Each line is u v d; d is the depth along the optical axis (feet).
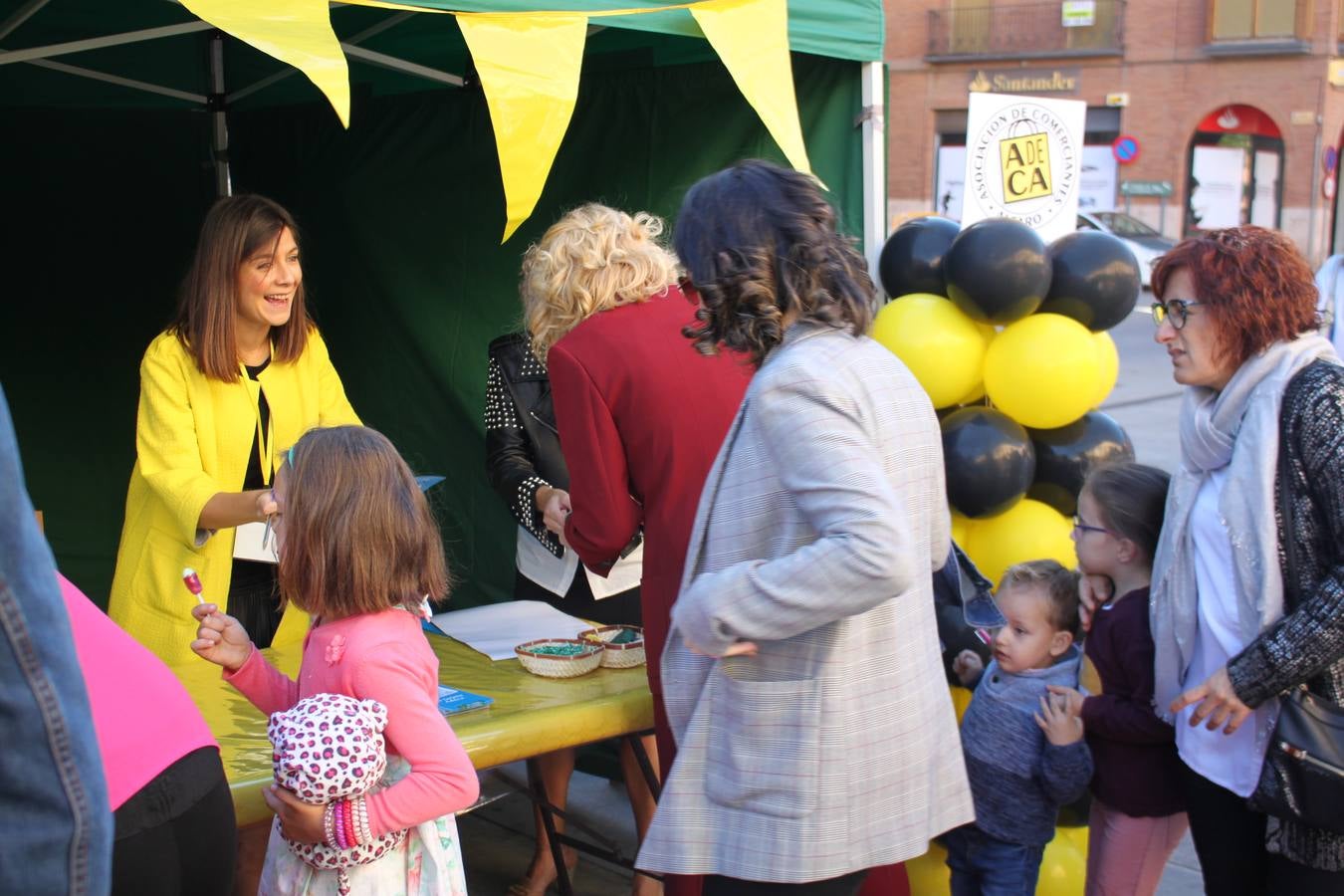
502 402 10.28
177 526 9.29
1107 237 10.33
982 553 10.48
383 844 5.79
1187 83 86.48
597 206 8.60
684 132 13.05
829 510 5.10
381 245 15.66
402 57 14.93
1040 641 8.23
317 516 5.90
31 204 17.89
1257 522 6.68
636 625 10.22
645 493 7.72
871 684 5.55
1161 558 7.44
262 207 9.22
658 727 7.73
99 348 18.24
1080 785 7.95
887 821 5.57
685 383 7.64
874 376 5.53
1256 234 6.99
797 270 5.56
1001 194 11.84
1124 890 8.11
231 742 7.28
